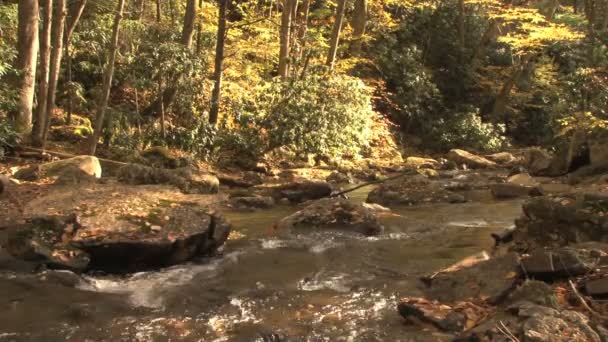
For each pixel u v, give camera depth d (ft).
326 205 26.32
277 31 61.67
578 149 45.93
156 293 17.35
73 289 17.26
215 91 44.52
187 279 18.76
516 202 34.27
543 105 77.15
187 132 41.65
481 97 80.43
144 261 19.47
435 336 13.33
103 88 35.96
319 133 49.32
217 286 18.10
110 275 19.02
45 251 18.45
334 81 51.83
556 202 19.39
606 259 15.48
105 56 43.86
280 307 16.24
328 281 18.71
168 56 39.27
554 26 65.62
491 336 12.00
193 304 16.51
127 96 46.03
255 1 62.54
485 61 82.79
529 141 78.59
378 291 17.53
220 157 45.50
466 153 60.39
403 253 22.20
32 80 36.83
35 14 36.68
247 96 47.24
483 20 82.12
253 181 40.34
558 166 47.14
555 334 11.50
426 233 25.62
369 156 59.72
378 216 28.40
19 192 25.67
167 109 43.96
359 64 71.56
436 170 54.44
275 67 63.98
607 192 19.48
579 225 18.72
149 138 40.68
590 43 65.98
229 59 55.62
